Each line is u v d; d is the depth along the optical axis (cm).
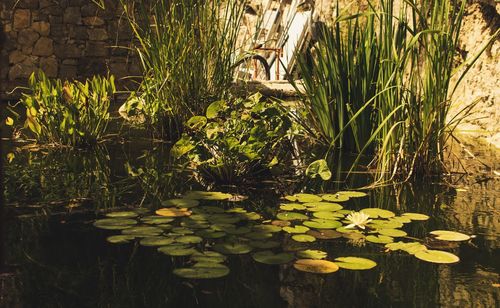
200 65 496
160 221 286
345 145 473
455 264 248
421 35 396
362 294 219
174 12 489
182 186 354
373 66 456
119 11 789
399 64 392
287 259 247
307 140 495
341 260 247
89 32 780
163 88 491
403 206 324
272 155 405
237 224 288
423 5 400
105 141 473
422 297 217
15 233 272
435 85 379
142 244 259
